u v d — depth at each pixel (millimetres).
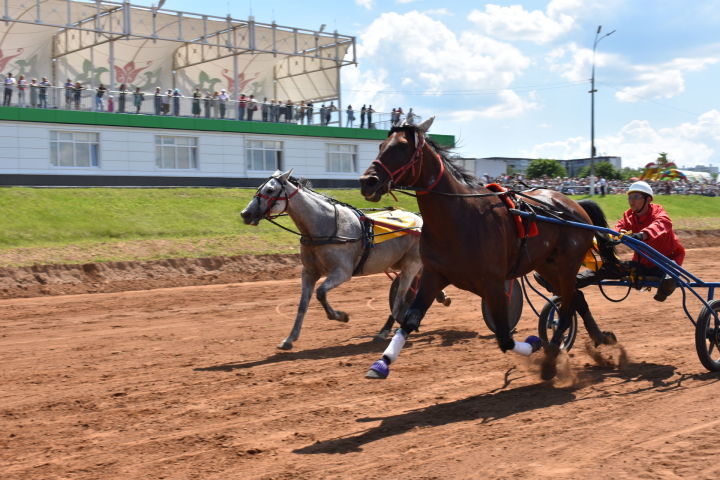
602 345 8797
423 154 6531
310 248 9586
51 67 33812
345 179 35625
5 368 8344
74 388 7336
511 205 7062
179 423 6066
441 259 6656
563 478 4641
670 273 7883
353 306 13664
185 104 31016
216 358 8859
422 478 4711
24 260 17641
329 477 4781
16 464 5137
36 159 26516
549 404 6520
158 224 23672
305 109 34719
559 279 7934
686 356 8461
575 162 87312
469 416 6156
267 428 5895
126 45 35062
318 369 8125
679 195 49188
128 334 10703
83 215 23203
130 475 4891
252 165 32844
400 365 8203
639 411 6172
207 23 34562
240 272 19766
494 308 6793
